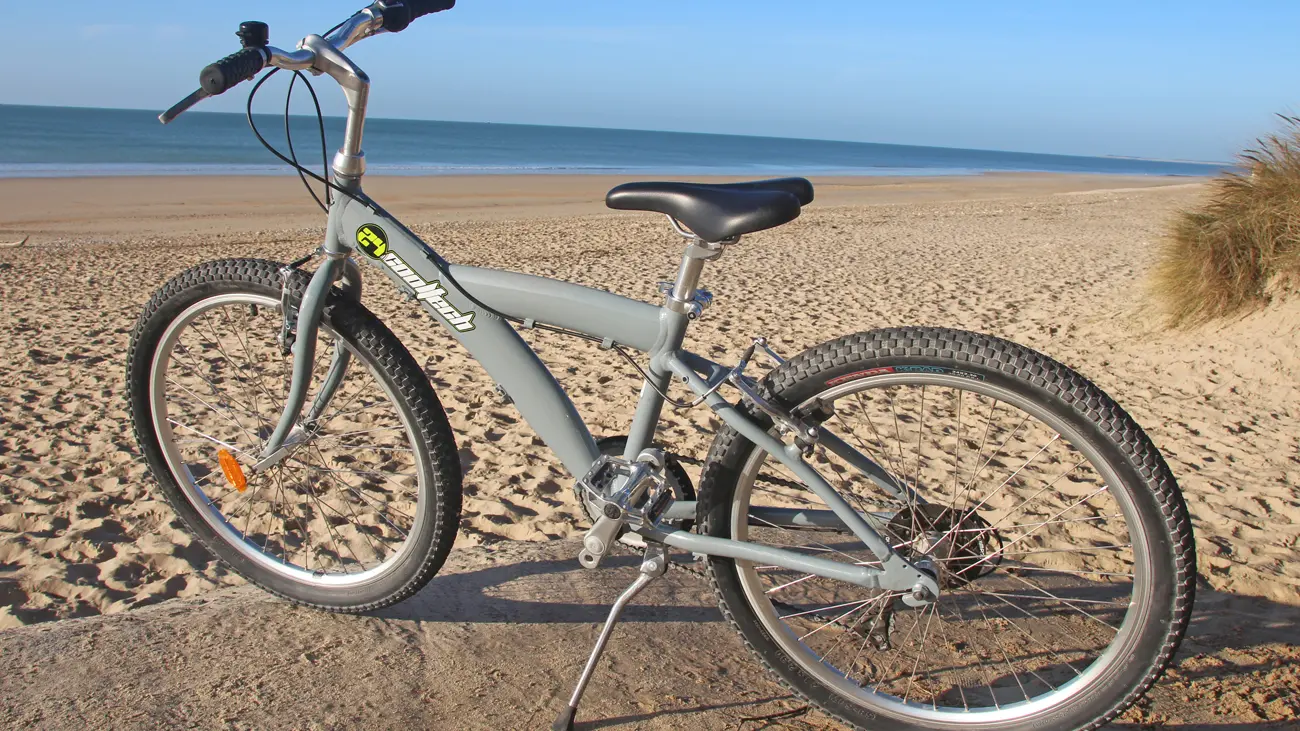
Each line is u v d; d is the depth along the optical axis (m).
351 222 1.93
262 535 2.96
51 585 2.64
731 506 1.77
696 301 1.74
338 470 3.50
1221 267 6.05
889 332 1.62
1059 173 95.38
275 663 1.94
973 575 1.73
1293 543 2.99
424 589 2.32
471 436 4.12
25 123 90.75
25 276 9.78
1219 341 5.83
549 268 10.61
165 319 2.13
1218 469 3.79
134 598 2.59
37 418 4.36
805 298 8.26
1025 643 2.13
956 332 1.59
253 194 26.70
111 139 63.22
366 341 1.97
